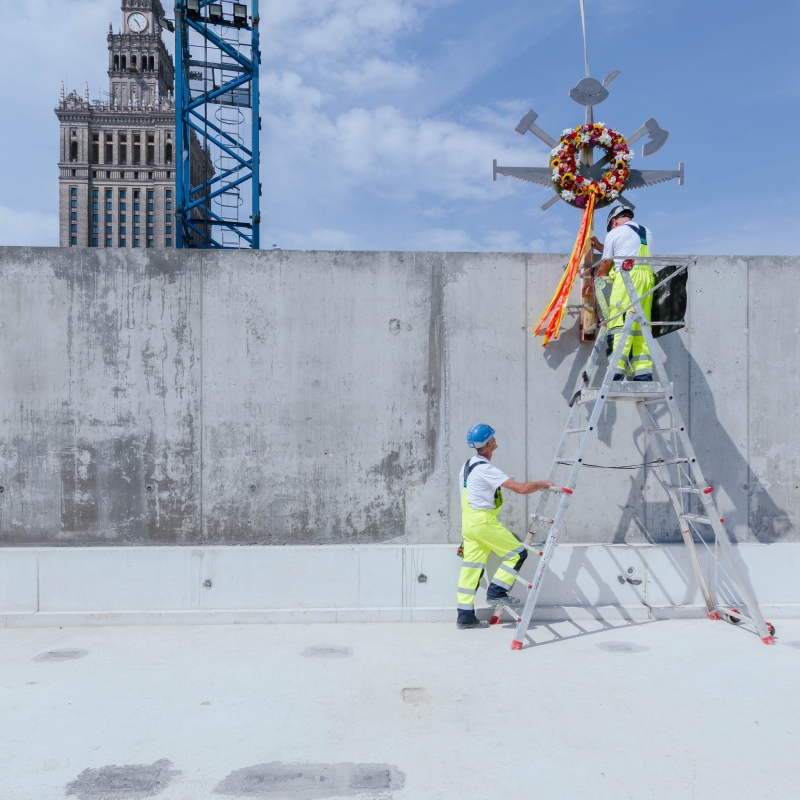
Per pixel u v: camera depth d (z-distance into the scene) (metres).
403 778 2.93
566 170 5.68
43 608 5.30
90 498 5.52
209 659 4.46
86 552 5.33
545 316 5.56
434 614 5.40
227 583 5.38
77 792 2.82
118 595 5.33
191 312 5.60
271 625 5.27
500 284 5.80
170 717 3.54
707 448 5.88
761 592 5.68
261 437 5.61
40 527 5.49
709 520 5.07
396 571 5.45
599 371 5.75
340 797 2.78
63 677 4.12
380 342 5.71
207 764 3.04
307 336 5.66
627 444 5.82
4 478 5.47
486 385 5.76
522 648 4.71
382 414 5.68
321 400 5.65
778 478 5.93
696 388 5.89
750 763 3.08
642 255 5.14
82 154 115.19
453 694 3.85
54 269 5.54
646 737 3.32
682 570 5.64
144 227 117.38
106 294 5.55
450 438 5.70
